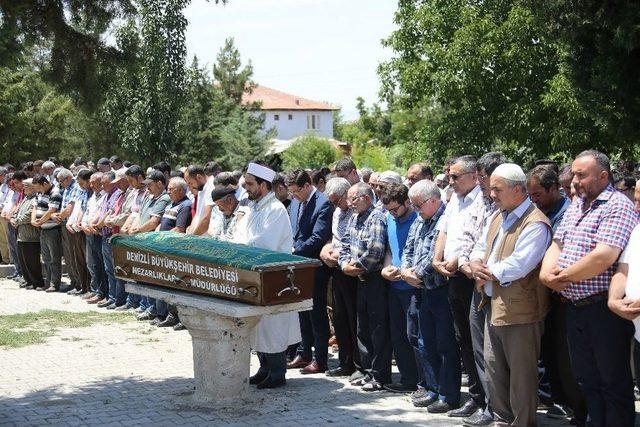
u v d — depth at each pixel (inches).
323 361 303.1
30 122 1087.0
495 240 209.3
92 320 412.2
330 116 3314.5
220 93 1644.9
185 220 381.7
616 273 183.8
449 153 784.9
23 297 487.8
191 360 324.2
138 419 237.8
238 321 245.9
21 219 512.7
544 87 698.2
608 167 190.1
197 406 249.8
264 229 274.5
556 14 489.1
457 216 232.8
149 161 1167.6
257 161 279.6
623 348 190.5
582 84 516.1
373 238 265.0
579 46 504.1
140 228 396.5
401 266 255.4
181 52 1101.1
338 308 292.5
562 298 204.8
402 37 821.2
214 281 238.4
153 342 360.5
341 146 2269.9
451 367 242.1
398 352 269.7
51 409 250.7
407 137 1662.2
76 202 479.8
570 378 218.5
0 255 620.4
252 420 235.1
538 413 241.9
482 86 740.0
